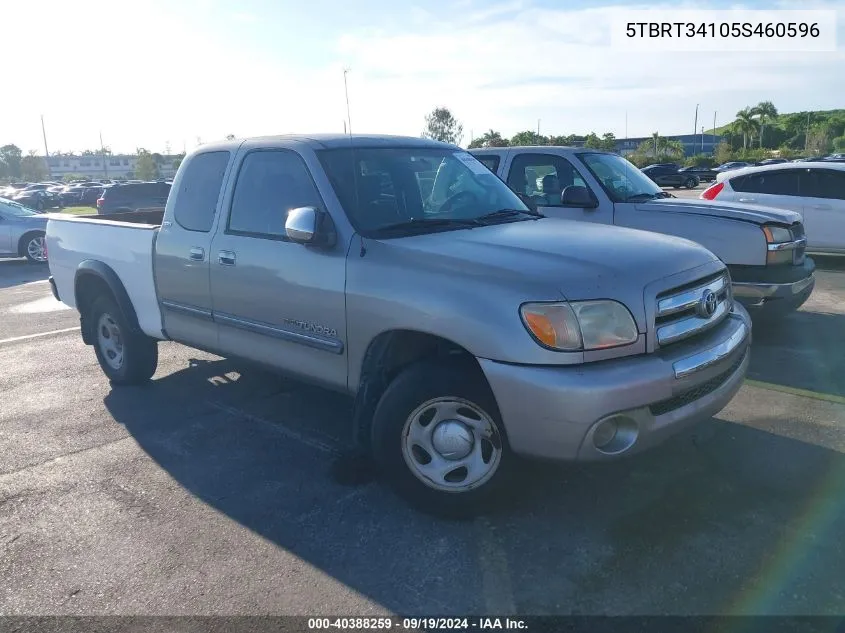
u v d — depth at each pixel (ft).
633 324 10.92
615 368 10.60
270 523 12.14
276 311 14.24
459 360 11.84
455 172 15.96
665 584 10.05
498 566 10.66
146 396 19.01
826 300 29.01
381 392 12.94
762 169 37.27
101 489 13.61
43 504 13.07
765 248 21.53
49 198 135.64
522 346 10.59
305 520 12.21
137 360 19.19
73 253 20.18
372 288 12.32
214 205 15.97
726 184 38.09
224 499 13.05
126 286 18.51
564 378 10.36
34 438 16.29
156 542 11.66
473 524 11.85
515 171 25.73
